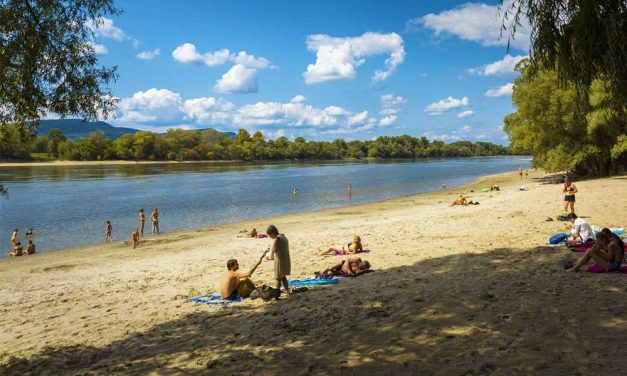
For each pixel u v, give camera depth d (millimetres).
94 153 181875
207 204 45812
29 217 37500
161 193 57812
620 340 5656
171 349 7289
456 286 9086
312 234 21391
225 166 158000
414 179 83188
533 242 14141
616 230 14562
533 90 43875
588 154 43656
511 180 65688
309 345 6691
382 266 12562
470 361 5488
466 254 12961
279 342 6977
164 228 31938
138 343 7844
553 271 9719
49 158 174000
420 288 9266
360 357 6008
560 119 43094
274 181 80125
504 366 5254
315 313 8305
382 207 37500
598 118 29609
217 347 7105
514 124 53500
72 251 23203
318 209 40094
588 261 9758
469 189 53688
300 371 5785
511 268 10391
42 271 17453
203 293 11508
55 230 31516
